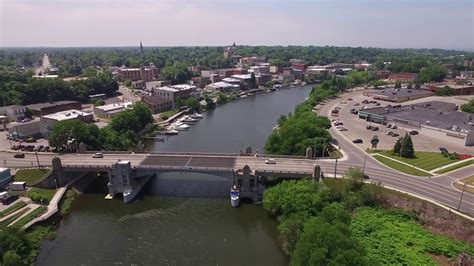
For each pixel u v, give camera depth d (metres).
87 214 127.19
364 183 123.88
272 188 126.38
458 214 106.12
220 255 102.75
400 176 133.75
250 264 98.31
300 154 156.25
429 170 140.12
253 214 126.94
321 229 84.25
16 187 131.50
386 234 99.88
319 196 114.38
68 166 140.50
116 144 179.25
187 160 149.88
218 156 155.75
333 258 76.06
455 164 146.00
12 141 189.88
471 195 118.06
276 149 164.00
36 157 158.25
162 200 138.25
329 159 152.25
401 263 88.06
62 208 127.75
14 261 86.69
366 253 83.00
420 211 110.62
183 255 102.81
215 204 134.75
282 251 104.75
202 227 118.56
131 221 122.50
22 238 96.25
